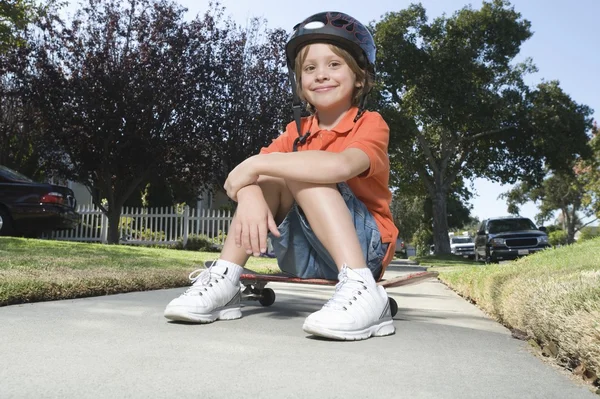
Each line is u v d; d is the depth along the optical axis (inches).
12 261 156.3
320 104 90.1
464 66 793.6
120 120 538.6
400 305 138.3
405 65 806.5
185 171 607.2
